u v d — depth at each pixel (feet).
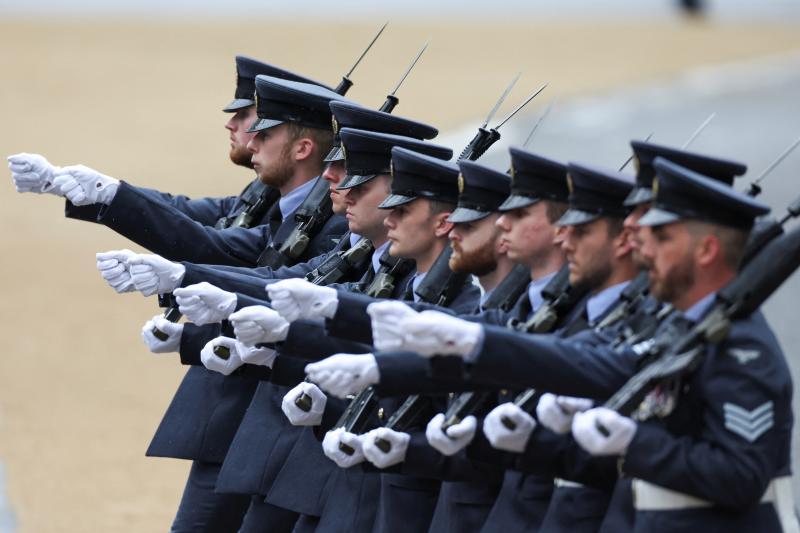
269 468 105.40
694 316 74.43
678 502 74.02
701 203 73.41
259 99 114.42
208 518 113.60
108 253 102.06
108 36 540.52
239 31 547.49
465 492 88.69
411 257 96.22
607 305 82.48
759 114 379.55
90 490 142.20
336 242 111.65
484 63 474.08
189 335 108.78
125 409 169.68
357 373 79.51
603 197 81.61
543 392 81.51
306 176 114.52
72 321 213.05
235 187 303.48
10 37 535.19
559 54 507.30
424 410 89.61
